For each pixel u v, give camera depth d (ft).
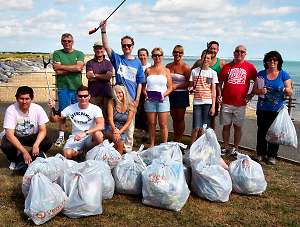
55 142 23.09
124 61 20.13
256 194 15.89
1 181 16.40
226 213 14.14
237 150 21.91
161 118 20.79
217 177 14.98
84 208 13.21
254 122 30.58
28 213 12.71
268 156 20.90
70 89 22.99
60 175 14.47
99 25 20.21
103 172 14.79
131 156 16.22
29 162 16.61
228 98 21.13
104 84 22.76
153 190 14.11
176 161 15.14
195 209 14.37
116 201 14.80
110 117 19.43
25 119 17.58
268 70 20.25
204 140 16.29
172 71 22.45
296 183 17.66
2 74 91.91
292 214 14.24
